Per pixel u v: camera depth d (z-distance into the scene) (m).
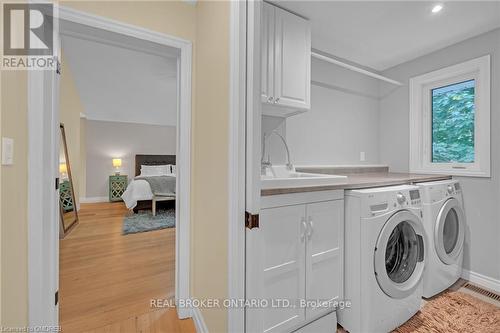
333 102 2.57
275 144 2.20
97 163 6.09
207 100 1.42
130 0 1.49
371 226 1.41
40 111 1.19
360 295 1.43
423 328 1.54
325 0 1.73
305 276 1.34
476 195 2.13
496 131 2.01
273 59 1.77
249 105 1.00
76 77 3.75
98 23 1.40
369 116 2.85
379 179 1.86
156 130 6.80
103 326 1.54
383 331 1.46
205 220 1.44
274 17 1.78
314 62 2.43
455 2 1.72
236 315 1.01
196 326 1.53
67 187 3.64
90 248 2.84
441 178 2.18
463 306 1.76
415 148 2.57
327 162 2.52
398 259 1.71
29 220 1.16
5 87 1.01
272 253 1.21
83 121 5.86
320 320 1.43
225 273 1.12
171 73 3.48
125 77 3.64
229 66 1.08
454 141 2.35
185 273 1.68
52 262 1.26
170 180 4.89
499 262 2.00
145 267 2.36
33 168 1.17
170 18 1.62
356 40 2.25
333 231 1.47
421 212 1.68
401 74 2.72
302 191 1.29
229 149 1.06
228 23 1.10
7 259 1.02
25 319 1.14
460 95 2.31
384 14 1.87
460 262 2.11
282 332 1.25
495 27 2.01
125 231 3.49
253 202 0.99
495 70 2.02
